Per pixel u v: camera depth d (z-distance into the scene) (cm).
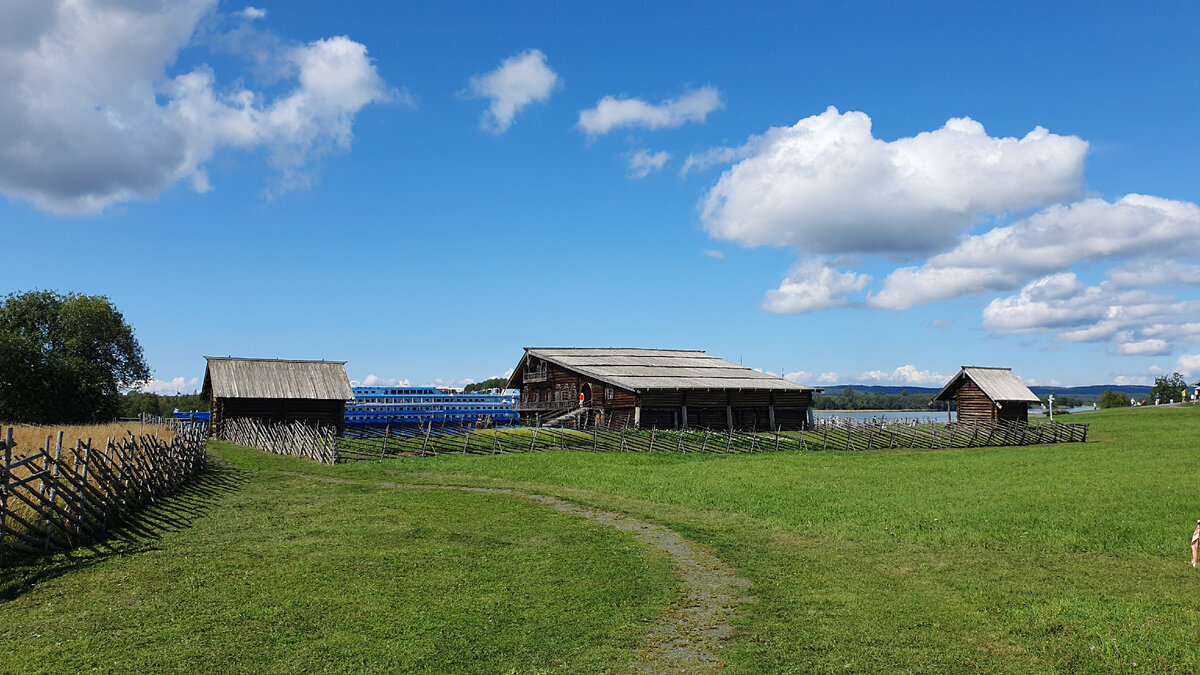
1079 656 1206
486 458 4253
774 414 7100
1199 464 4088
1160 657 1190
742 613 1461
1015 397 7144
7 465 1702
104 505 2100
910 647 1262
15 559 1728
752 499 2809
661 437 5159
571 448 4834
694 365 7569
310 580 1638
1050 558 1889
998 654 1226
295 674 1145
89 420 8025
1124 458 4506
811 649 1262
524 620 1404
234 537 2078
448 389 8750
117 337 8956
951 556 1919
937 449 5666
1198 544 1809
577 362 7019
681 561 1891
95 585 1575
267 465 4094
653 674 1166
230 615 1395
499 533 2198
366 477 3569
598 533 2225
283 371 6762
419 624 1365
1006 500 2759
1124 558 1884
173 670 1148
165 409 13738
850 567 1819
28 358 7738
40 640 1259
